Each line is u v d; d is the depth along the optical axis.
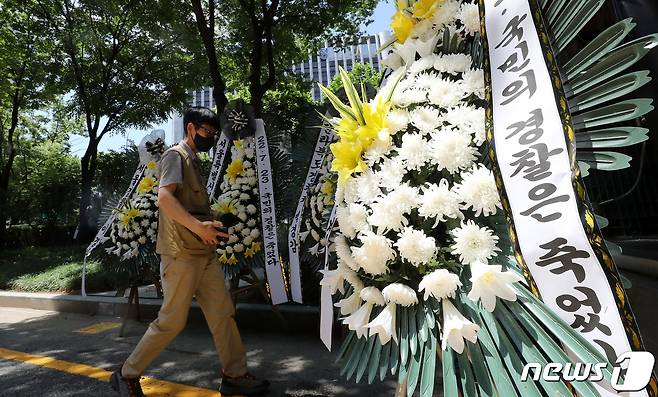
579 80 1.17
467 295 1.22
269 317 4.09
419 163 1.30
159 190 2.47
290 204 4.04
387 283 1.33
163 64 14.16
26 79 14.26
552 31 1.22
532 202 1.09
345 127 1.49
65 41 12.78
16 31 13.10
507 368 1.07
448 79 1.43
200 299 2.71
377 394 2.66
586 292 1.01
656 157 1.77
